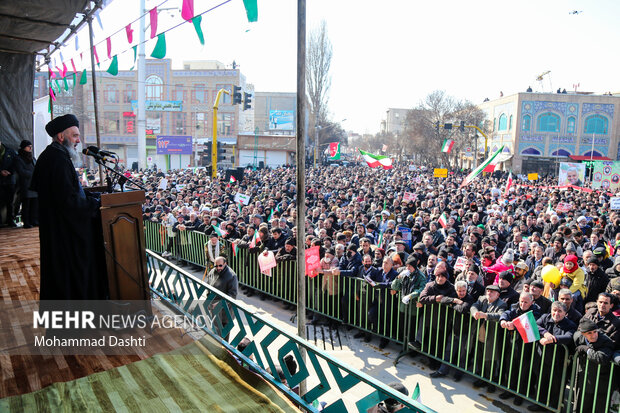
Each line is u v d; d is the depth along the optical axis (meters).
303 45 3.61
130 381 3.05
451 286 6.61
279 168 39.50
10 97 8.48
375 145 97.94
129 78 48.41
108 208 3.50
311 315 8.79
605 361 5.00
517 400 5.84
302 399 2.95
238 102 20.23
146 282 3.78
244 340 4.45
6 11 5.97
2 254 5.91
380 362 6.98
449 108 45.97
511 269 7.49
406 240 10.03
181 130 51.03
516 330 5.71
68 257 3.35
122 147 49.25
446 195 19.30
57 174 3.22
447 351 6.53
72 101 26.02
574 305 6.57
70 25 6.69
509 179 19.48
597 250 8.63
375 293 7.53
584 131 46.62
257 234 9.77
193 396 2.93
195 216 12.41
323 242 9.05
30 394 2.85
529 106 46.31
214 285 6.76
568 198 18.88
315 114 45.38
